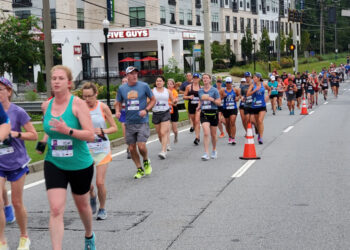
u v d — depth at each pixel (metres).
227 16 102.19
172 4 81.56
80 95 41.56
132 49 79.88
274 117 33.66
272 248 8.10
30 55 48.41
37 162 16.38
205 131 17.12
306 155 17.73
